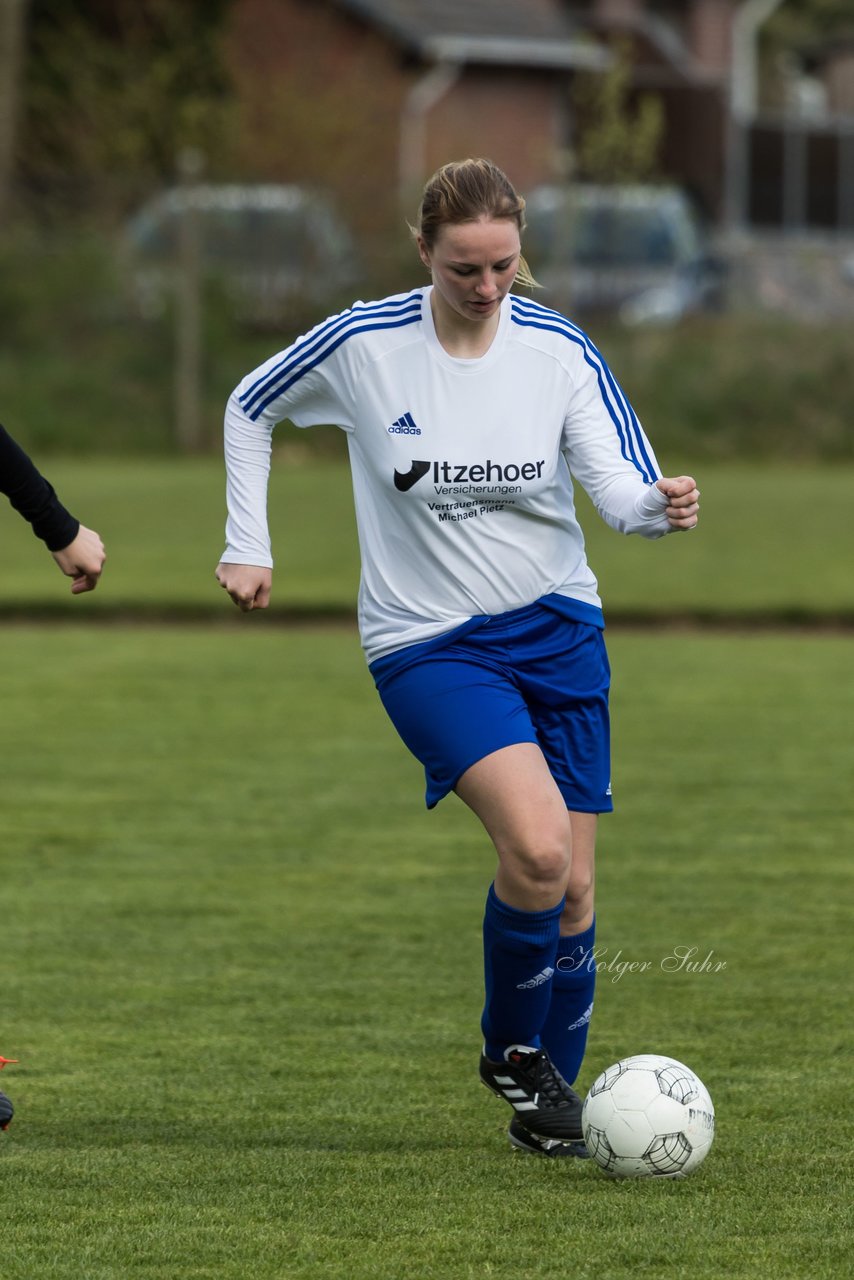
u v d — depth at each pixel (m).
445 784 14.20
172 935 20.34
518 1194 13.26
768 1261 11.91
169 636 41.44
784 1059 16.38
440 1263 11.90
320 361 14.52
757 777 27.98
